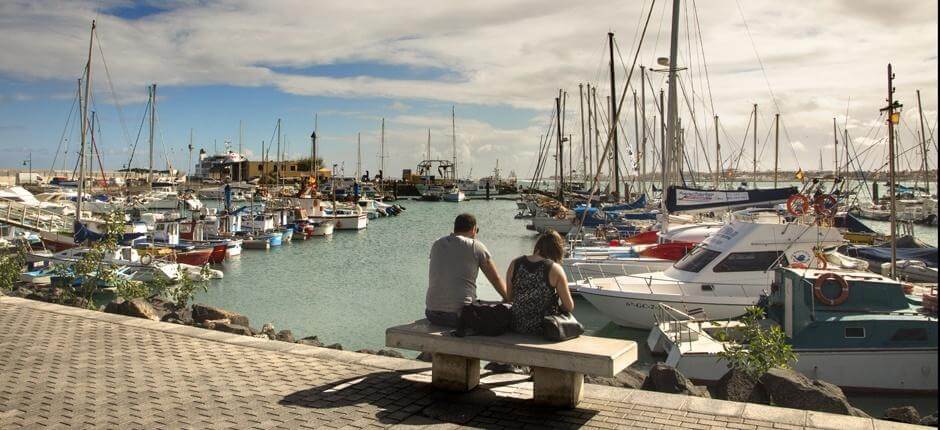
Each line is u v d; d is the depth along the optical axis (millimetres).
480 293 21703
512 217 82688
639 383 9375
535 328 6133
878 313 12930
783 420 5684
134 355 7992
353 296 27391
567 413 5934
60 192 71312
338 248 47594
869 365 12727
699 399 6254
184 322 14367
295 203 63938
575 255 26156
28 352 8133
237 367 7477
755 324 11844
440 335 6285
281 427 5617
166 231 38938
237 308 24781
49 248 35062
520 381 6953
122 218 18219
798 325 12906
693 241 26531
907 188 83125
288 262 39312
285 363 7641
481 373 7266
